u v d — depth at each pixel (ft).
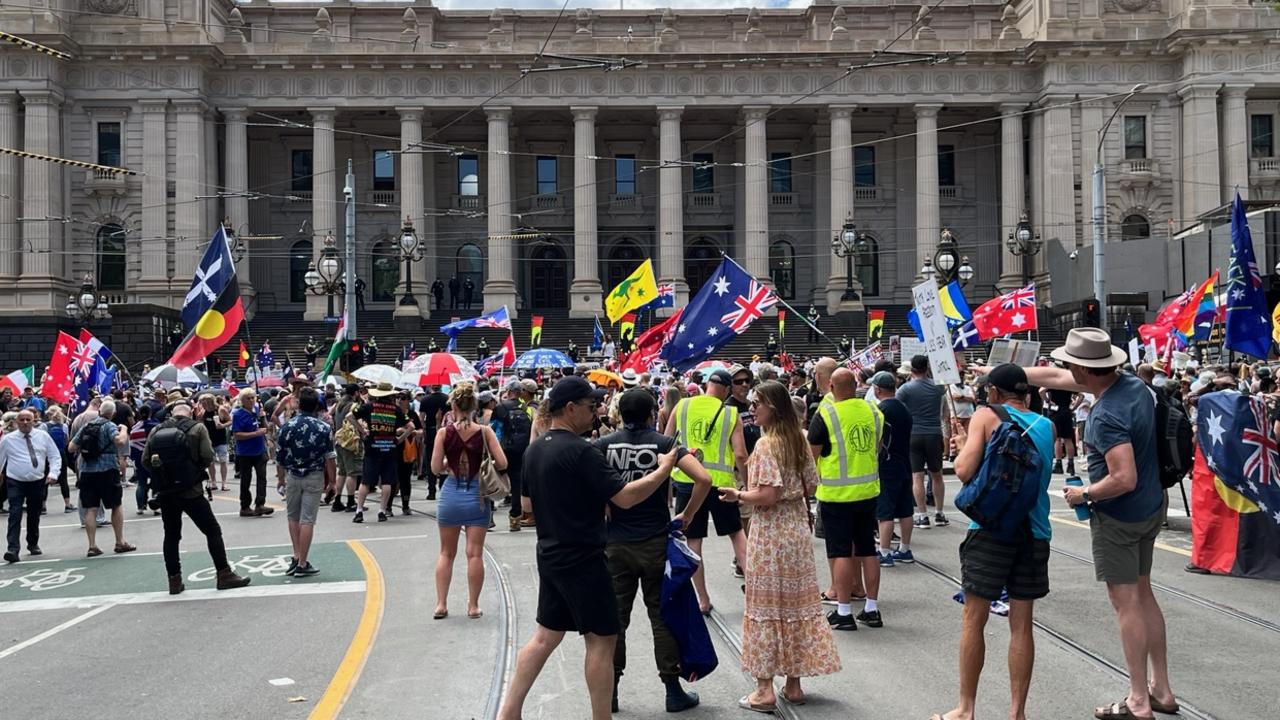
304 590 43.65
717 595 40.29
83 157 199.72
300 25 235.40
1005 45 203.31
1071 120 202.69
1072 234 200.54
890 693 28.12
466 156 228.84
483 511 37.93
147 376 95.81
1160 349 98.07
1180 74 202.08
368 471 65.67
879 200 223.92
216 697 29.07
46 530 67.15
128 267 199.82
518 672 24.23
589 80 204.54
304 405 47.09
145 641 35.88
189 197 198.70
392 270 223.71
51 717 27.76
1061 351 26.84
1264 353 53.78
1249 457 40.93
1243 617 35.47
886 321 201.36
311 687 29.76
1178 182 201.57
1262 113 208.85
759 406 28.12
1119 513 25.98
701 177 229.86
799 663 27.07
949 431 64.39
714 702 28.14
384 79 204.23
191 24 198.90
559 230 228.63
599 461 24.26
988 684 28.78
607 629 24.11
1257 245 143.64
